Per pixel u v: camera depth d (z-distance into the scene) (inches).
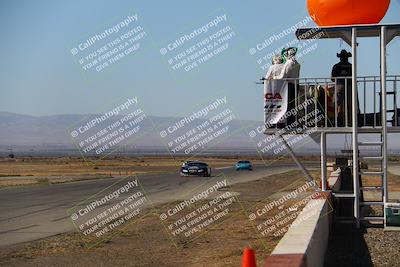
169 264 413.7
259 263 397.4
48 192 1240.8
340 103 498.0
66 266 411.5
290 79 494.0
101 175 2214.6
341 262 365.4
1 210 848.9
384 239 437.4
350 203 646.5
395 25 471.2
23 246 508.4
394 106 476.7
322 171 502.9
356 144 481.7
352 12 482.9
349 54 514.9
